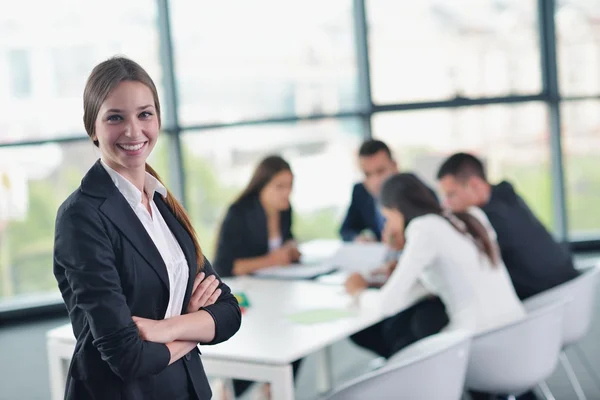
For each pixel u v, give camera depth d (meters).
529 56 7.68
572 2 7.64
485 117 7.66
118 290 2.05
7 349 6.09
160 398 2.17
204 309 2.29
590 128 7.79
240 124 7.17
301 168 7.36
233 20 7.12
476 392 3.55
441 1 7.49
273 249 4.63
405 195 3.71
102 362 2.11
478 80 7.61
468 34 7.56
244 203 4.54
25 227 6.87
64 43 6.79
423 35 7.49
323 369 4.45
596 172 7.83
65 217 2.06
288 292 3.97
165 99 6.99
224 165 7.18
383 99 7.50
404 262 3.58
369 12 7.39
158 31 6.96
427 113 7.57
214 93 7.12
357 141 7.46
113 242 2.08
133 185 2.17
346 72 7.41
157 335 2.12
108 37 6.89
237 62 7.16
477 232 3.67
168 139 7.00
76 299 2.06
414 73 7.50
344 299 3.78
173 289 2.22
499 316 3.63
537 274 4.06
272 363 2.95
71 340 3.30
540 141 7.77
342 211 7.46
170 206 2.32
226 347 3.10
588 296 3.88
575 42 7.69
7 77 6.67
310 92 7.34
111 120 2.11
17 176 6.78
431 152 7.61
